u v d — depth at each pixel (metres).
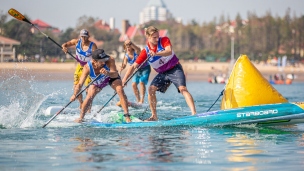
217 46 178.62
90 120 18.27
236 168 11.57
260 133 16.11
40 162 12.03
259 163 12.05
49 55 102.88
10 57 97.25
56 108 20.47
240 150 13.50
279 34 171.62
